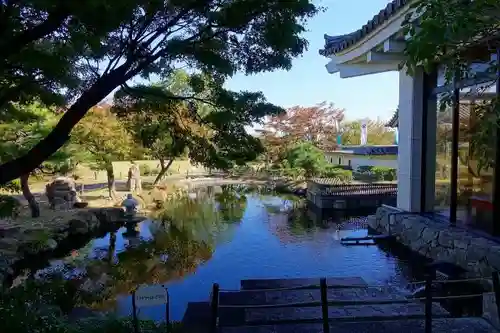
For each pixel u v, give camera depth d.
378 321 3.93
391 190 15.66
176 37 3.55
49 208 12.69
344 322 3.95
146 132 4.66
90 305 5.98
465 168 7.30
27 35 2.72
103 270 7.85
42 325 3.33
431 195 8.95
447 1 1.74
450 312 4.78
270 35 3.42
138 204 14.82
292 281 5.96
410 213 8.90
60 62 2.87
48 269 8.02
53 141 3.28
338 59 9.84
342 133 38.47
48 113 8.23
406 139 9.13
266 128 28.48
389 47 7.38
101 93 3.38
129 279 7.33
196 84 4.33
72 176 17.94
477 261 5.96
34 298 4.56
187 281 7.20
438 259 6.99
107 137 13.02
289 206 16.42
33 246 8.57
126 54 3.50
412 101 8.86
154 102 4.27
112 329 3.68
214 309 3.29
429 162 8.91
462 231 7.01
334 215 14.18
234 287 6.80
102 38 3.10
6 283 7.00
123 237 10.96
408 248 8.18
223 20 3.32
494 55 4.29
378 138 39.97
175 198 18.62
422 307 4.65
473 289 5.66
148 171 27.75
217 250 9.28
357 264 7.64
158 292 3.48
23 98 3.96
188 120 4.50
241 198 18.95
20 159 3.23
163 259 8.62
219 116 3.97
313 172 22.66
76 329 3.48
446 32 1.65
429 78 8.69
